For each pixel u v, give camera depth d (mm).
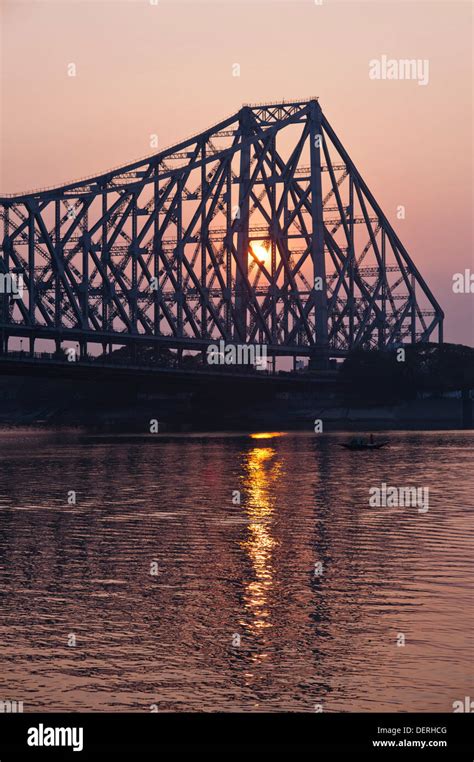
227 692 39000
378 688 39219
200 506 85812
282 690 39094
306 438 197625
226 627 46000
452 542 66062
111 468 123375
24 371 184875
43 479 109500
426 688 39156
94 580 55062
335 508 84188
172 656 42281
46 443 180125
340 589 52656
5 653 42531
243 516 79312
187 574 56562
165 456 144875
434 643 43531
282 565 58812
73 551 63562
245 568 58094
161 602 50281
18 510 83188
